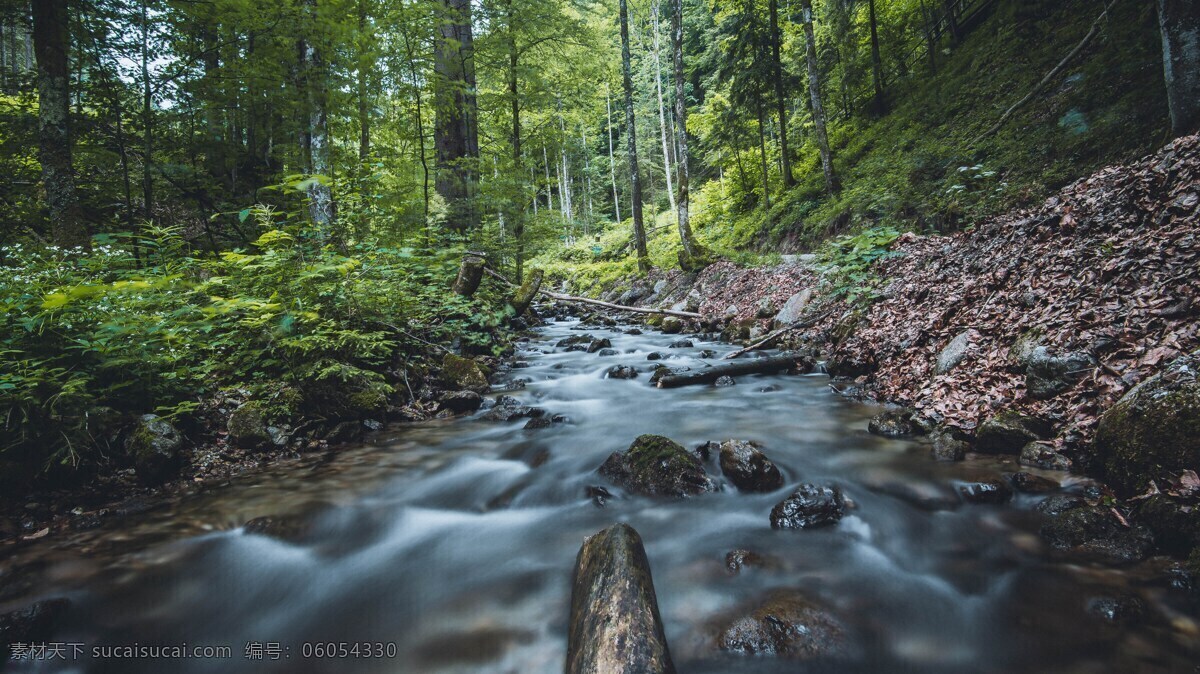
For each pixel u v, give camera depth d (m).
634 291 19.08
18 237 7.52
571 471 4.27
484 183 12.08
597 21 27.66
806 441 4.63
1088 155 8.47
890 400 5.65
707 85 27.55
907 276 7.96
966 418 4.49
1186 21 6.42
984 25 15.48
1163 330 3.75
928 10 18.16
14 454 3.54
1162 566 2.44
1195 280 3.84
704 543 3.08
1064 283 4.96
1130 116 8.15
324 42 8.25
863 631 2.26
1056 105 10.00
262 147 10.12
